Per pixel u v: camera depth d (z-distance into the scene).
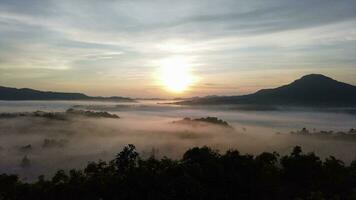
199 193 57.38
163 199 56.12
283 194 62.28
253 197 61.25
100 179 60.06
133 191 57.94
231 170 63.81
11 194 59.34
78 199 57.88
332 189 63.84
